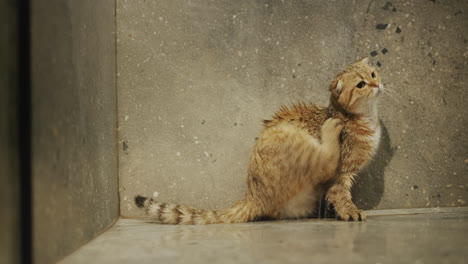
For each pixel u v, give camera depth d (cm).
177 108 319
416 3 340
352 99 290
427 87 342
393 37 339
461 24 343
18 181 128
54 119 155
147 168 315
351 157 292
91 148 217
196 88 321
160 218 281
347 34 336
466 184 342
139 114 315
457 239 189
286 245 181
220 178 321
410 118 340
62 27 168
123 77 314
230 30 325
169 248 182
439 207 339
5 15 121
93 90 225
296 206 297
